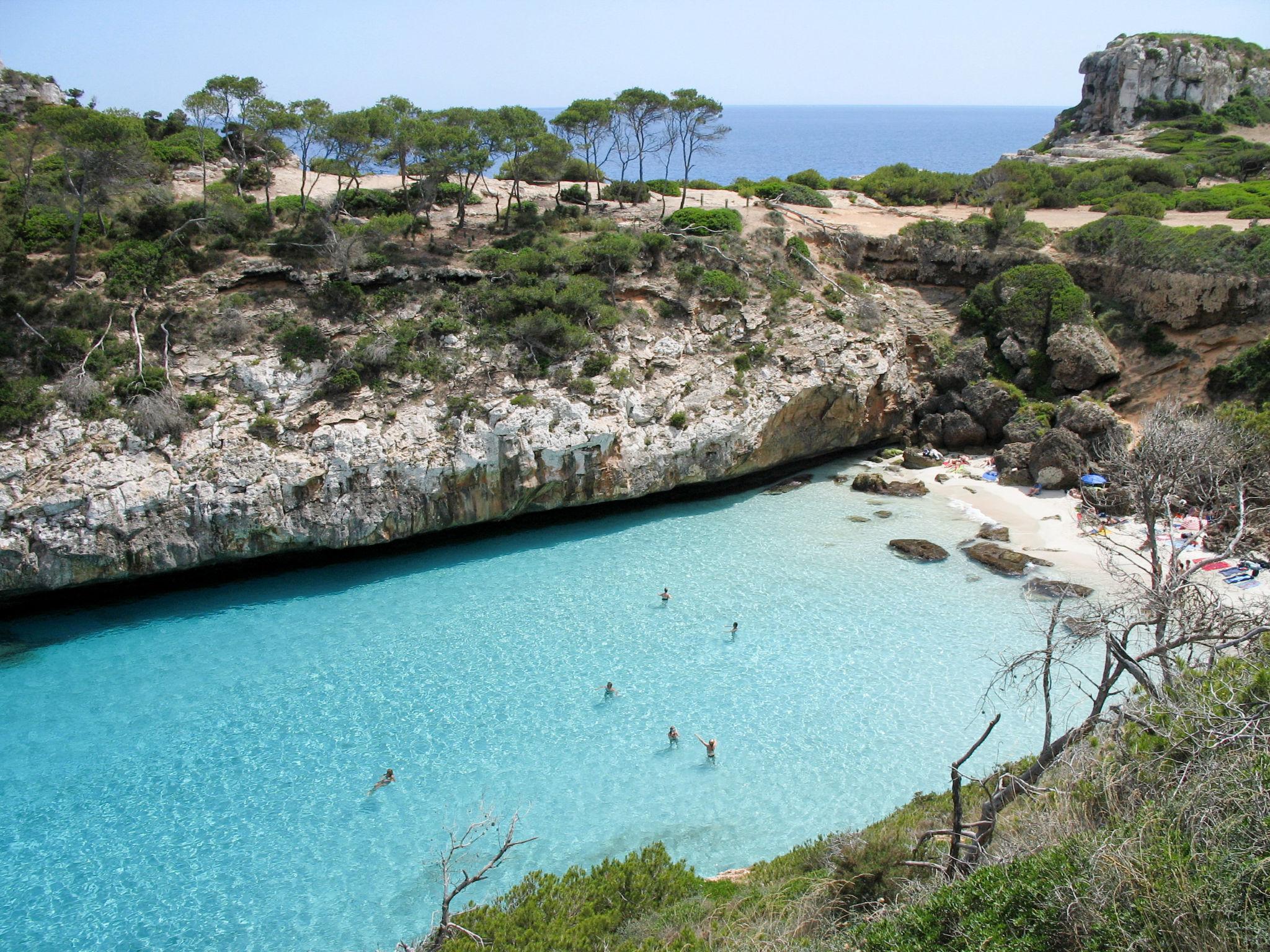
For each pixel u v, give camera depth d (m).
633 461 47.03
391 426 43.09
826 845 23.25
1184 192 74.38
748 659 34.84
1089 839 15.16
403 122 54.16
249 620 38.47
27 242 45.00
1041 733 29.83
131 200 50.47
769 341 52.69
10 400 38.38
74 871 25.00
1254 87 110.38
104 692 33.19
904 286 62.88
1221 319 50.91
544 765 29.11
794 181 84.94
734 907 20.27
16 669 34.72
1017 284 57.53
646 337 50.53
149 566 38.75
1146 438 23.69
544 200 65.00
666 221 59.19
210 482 39.59
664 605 39.09
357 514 41.78
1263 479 34.84
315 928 23.03
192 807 27.41
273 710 32.12
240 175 56.91
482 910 20.80
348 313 46.44
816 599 39.28
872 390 55.03
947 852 20.84
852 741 29.89
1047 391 54.88
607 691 32.91
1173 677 18.84
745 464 51.38
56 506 37.12
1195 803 14.88
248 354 43.38
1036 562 41.62
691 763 29.09
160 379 40.97
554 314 48.16
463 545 45.75
